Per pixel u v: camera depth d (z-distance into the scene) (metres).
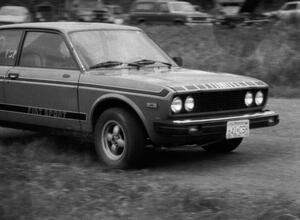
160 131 7.21
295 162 8.04
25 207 5.39
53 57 8.40
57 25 8.66
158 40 27.20
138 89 7.35
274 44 21.62
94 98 7.73
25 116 8.59
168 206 5.65
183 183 6.86
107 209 5.60
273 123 8.23
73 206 5.63
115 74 7.80
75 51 8.17
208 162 8.12
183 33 27.59
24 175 6.43
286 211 5.50
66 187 6.16
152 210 5.57
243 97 7.90
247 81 8.04
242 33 24.69
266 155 8.54
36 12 38.72
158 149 9.12
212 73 8.26
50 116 8.28
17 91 8.62
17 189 5.81
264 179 7.07
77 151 8.71
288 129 10.65
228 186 6.71
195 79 7.62
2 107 8.87
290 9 31.22
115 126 7.62
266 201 5.88
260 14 28.14
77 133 8.11
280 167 7.73
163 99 7.14
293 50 20.73
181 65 9.13
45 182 6.27
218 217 5.37
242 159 8.30
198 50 24.45
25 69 8.61
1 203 5.39
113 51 8.43
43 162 7.62
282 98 15.50
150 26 30.98
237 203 5.81
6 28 9.16
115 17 41.44
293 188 6.62
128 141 7.41
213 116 7.59
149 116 7.27
